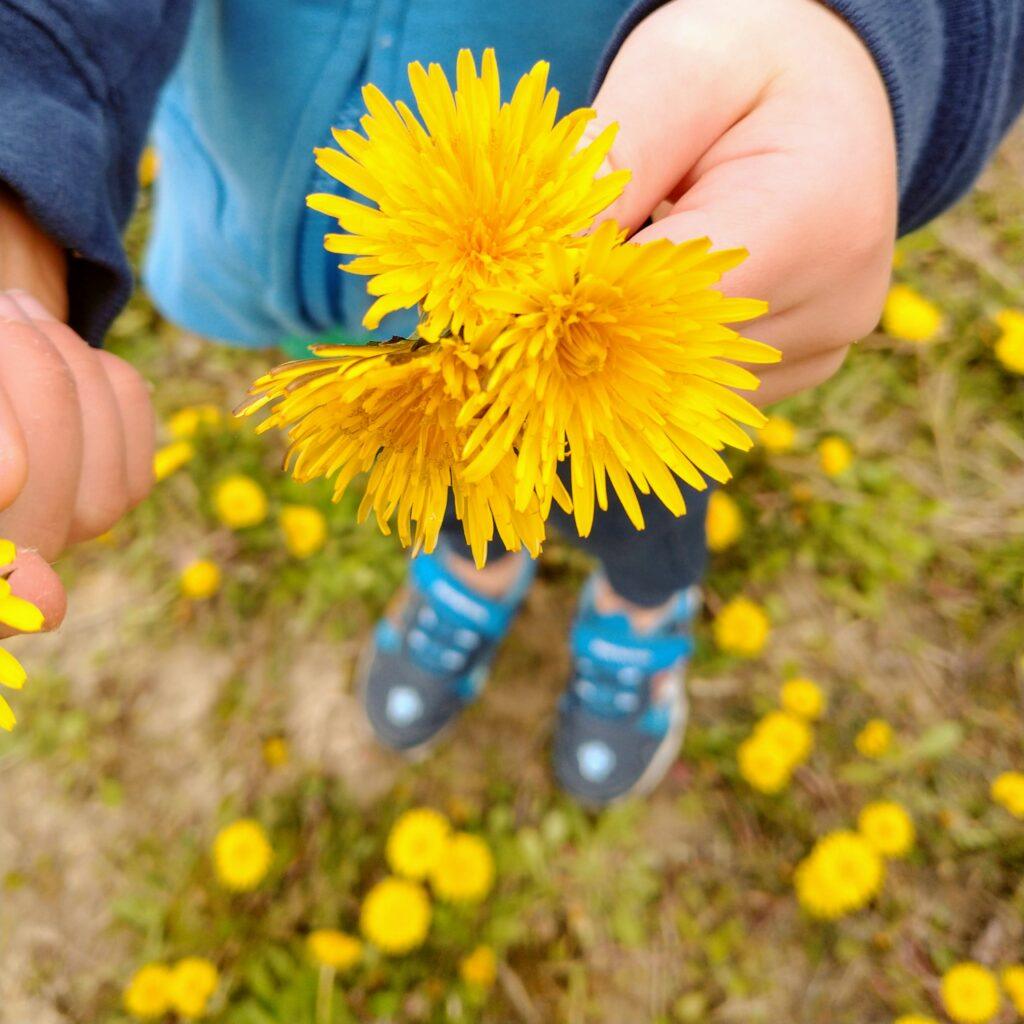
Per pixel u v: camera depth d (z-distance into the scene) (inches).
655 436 9.2
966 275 30.0
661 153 10.9
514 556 24.1
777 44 11.1
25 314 11.7
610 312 8.6
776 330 12.0
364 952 24.4
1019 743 26.4
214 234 20.6
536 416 8.8
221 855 24.3
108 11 13.6
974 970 23.7
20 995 25.0
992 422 29.1
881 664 27.3
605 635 24.8
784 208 10.6
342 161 8.8
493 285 8.6
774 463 27.9
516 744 26.9
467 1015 24.3
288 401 8.6
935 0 12.5
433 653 25.5
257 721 26.9
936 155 14.3
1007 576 27.5
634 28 12.0
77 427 11.0
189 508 28.0
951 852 25.4
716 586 27.6
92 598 27.6
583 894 25.5
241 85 17.2
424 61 16.2
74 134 13.0
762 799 26.0
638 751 25.7
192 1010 23.2
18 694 26.6
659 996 24.9
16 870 25.7
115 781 26.3
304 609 27.6
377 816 26.1
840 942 25.0
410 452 9.4
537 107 8.8
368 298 19.4
